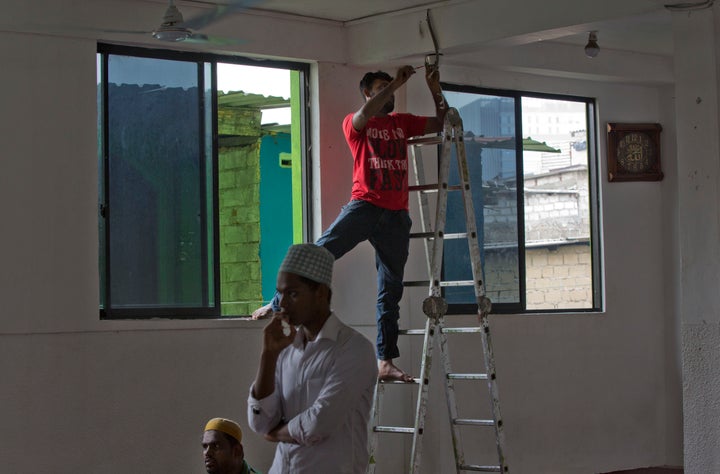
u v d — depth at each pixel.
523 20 5.56
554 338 6.99
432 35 5.87
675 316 7.41
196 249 5.78
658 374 7.43
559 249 7.22
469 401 6.60
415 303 6.45
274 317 3.22
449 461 6.46
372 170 5.48
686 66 5.09
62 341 5.21
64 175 5.26
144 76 5.66
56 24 5.25
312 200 6.22
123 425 5.36
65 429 5.19
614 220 7.34
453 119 5.62
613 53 7.10
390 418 6.29
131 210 5.57
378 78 5.55
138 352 5.42
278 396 3.30
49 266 5.20
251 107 6.30
